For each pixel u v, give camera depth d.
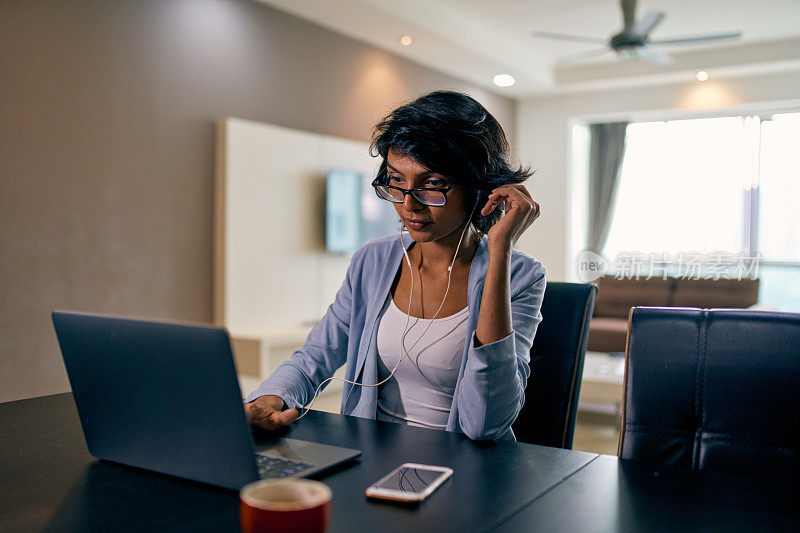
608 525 0.76
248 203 4.02
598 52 5.08
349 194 4.68
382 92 5.38
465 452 1.05
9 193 3.00
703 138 7.27
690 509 0.81
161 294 3.67
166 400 0.87
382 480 0.89
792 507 0.82
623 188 7.68
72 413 1.29
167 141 3.69
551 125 7.33
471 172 1.29
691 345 1.13
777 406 1.05
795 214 6.82
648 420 1.14
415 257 1.46
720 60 6.13
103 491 0.87
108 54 3.38
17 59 3.01
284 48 4.45
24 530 0.75
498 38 5.87
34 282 3.10
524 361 1.28
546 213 7.38
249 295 4.04
